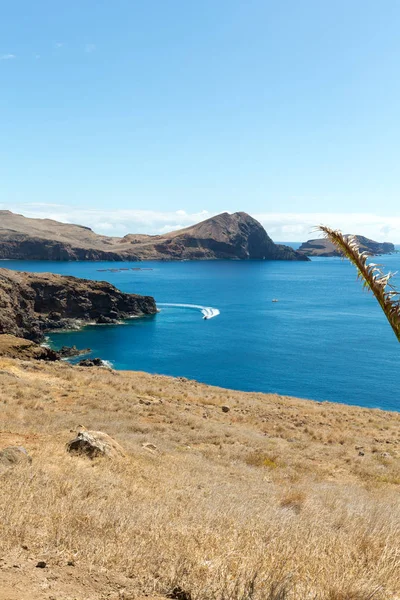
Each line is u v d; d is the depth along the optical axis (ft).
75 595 15.15
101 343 307.99
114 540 21.80
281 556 20.35
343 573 18.61
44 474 33.60
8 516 22.08
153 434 67.82
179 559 19.48
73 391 92.48
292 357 264.72
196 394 112.16
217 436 72.33
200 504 33.42
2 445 43.47
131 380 118.01
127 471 42.09
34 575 16.28
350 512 35.63
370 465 65.00
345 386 207.41
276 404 113.60
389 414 114.83
